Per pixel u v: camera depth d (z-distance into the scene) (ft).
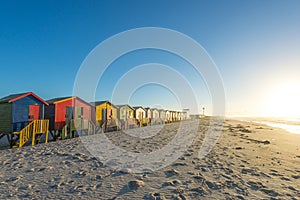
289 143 47.78
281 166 24.29
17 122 44.24
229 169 21.88
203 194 15.20
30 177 19.71
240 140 50.34
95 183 17.75
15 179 19.10
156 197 14.56
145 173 20.58
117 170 21.72
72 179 18.90
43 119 50.21
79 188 16.56
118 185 17.15
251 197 14.84
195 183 17.48
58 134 54.80
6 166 24.22
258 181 18.30
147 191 15.75
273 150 36.14
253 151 34.27
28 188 16.78
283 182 18.30
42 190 16.29
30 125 43.65
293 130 95.55
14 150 36.37
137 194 15.19
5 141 51.80
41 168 22.79
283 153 33.37
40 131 45.73
